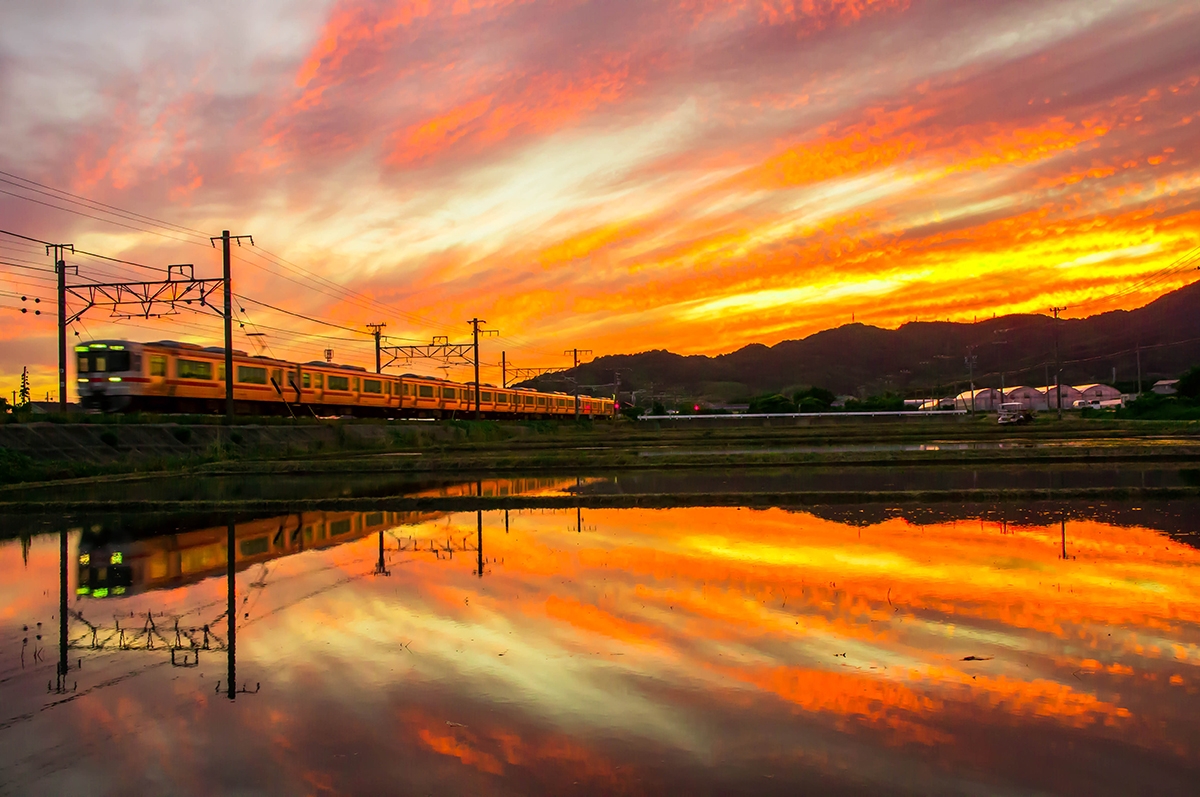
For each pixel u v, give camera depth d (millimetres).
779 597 10023
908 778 5312
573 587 10820
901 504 18594
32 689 7441
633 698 6801
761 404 137625
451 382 74312
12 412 34938
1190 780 5246
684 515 17812
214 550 14703
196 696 7160
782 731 6082
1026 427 64188
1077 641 8125
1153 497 18750
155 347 40156
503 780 5398
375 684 7316
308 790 5336
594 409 124062
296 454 44062
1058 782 5242
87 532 17234
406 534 16062
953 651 7867
